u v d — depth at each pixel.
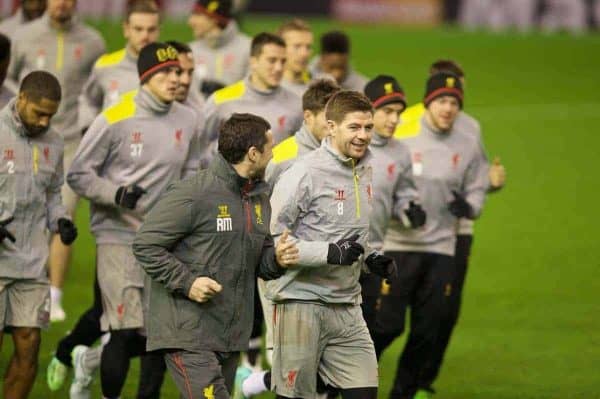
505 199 26.86
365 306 13.32
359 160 11.41
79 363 13.54
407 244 14.25
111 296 13.24
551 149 31.58
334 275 11.11
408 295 14.27
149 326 10.62
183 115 13.86
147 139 13.51
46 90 11.93
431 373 14.80
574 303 19.53
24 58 18.55
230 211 10.52
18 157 12.12
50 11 18.25
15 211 12.12
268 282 11.28
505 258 22.27
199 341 10.47
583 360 16.55
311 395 11.25
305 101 12.73
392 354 17.00
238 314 10.64
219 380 10.43
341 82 18.27
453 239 14.65
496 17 48.53
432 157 14.61
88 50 18.70
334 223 11.12
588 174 29.12
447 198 14.56
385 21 49.00
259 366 15.32
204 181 10.52
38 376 15.16
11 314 12.32
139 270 13.27
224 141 10.48
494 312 19.03
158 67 13.39
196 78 19.02
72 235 12.41
